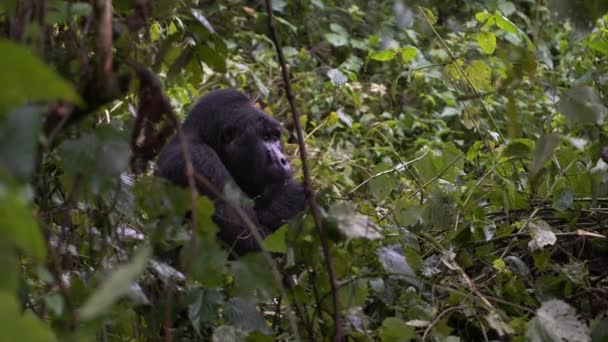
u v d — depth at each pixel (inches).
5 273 56.2
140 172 107.9
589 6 92.4
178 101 206.5
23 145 57.7
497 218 154.0
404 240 128.7
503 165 158.4
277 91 263.4
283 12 301.7
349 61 286.7
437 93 277.6
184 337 119.8
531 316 130.0
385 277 114.6
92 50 101.0
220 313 113.7
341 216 98.2
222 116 165.0
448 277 131.0
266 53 273.9
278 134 168.1
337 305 96.7
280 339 118.1
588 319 128.4
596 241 145.7
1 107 55.2
